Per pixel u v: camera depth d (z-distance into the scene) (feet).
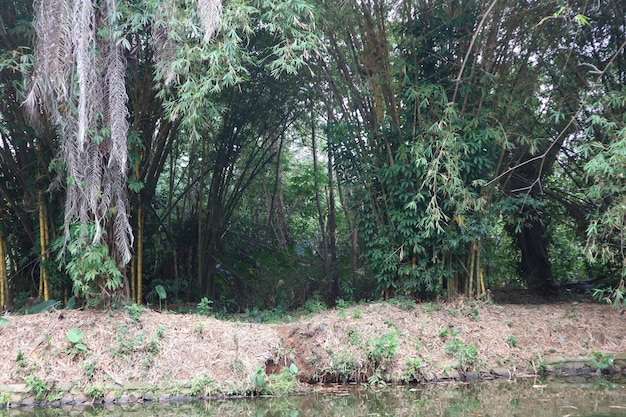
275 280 35.68
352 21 26.00
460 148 24.58
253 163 39.52
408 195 26.16
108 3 20.07
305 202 43.62
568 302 32.19
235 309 34.27
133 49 23.34
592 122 20.12
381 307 26.45
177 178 38.81
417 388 20.97
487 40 25.84
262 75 30.89
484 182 24.27
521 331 24.68
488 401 18.69
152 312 23.50
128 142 22.17
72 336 20.54
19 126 24.45
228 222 38.06
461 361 22.61
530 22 25.55
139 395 19.52
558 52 27.27
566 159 31.50
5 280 26.68
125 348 20.68
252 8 19.56
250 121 34.19
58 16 19.58
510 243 39.47
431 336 23.75
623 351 23.73
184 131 32.63
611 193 19.84
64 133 20.99
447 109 23.93
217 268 37.86
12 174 26.81
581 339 24.43
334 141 28.71
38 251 26.20
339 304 29.07
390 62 28.68
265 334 22.68
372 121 28.73
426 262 27.20
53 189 23.75
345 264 37.65
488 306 27.02
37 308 24.08
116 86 20.81
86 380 19.71
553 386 20.79
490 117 26.00
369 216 28.50
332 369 21.71
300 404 18.99
